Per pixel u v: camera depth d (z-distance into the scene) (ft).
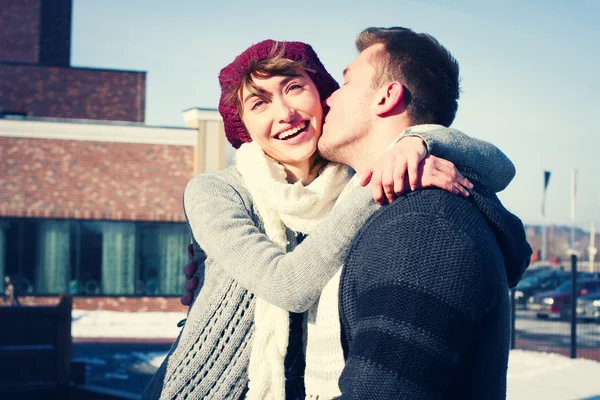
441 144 5.78
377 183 5.61
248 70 7.98
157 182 83.71
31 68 101.86
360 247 5.41
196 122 84.12
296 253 6.55
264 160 7.97
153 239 84.02
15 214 80.79
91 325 71.46
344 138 6.48
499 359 5.33
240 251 7.07
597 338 57.06
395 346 4.81
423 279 4.92
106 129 82.64
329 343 6.23
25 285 81.25
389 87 6.30
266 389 7.27
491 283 5.14
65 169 82.17
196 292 8.09
